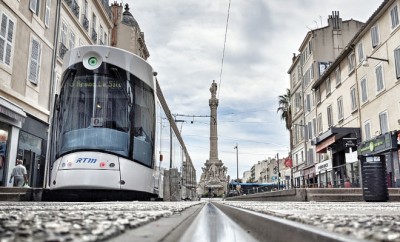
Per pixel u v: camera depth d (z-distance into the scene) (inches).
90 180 387.9
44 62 831.7
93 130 409.7
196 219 112.3
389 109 935.7
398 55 890.7
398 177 856.3
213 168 3476.9
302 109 1758.1
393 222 55.5
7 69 670.5
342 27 1567.4
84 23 1073.5
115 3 1560.0
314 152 1568.7
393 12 909.8
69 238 32.4
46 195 410.3
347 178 729.0
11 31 685.3
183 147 975.0
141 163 431.8
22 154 726.5
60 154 405.1
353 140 1095.6
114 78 432.1
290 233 49.0
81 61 434.0
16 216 60.5
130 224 53.1
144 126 448.1
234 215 127.0
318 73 1541.6
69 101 424.8
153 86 482.0
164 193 582.9
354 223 50.3
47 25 840.3
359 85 1115.3
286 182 2034.9
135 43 1574.8
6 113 614.9
